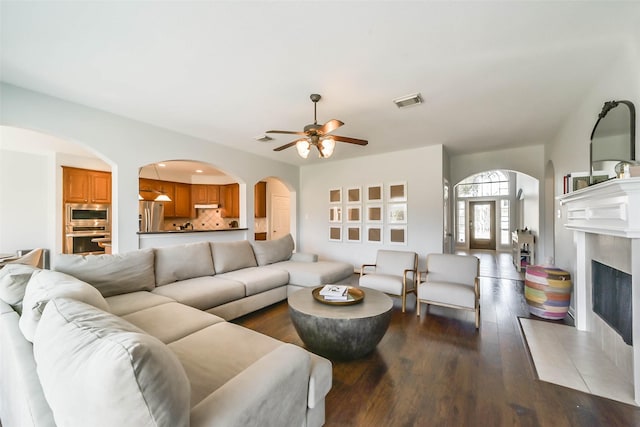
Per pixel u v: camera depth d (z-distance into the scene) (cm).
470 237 1045
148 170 667
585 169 285
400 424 159
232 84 261
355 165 573
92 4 162
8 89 259
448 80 253
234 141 449
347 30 186
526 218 746
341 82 257
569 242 335
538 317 324
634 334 179
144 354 71
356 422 161
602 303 247
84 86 265
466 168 556
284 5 163
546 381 200
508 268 632
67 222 515
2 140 428
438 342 262
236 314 304
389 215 529
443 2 161
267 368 115
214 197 766
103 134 322
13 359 122
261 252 421
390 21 177
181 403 80
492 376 206
